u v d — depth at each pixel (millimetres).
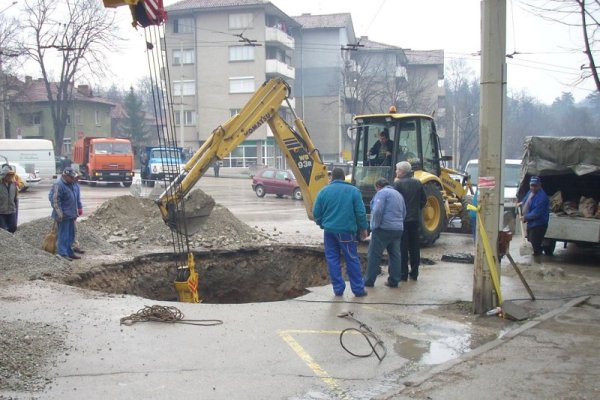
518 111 69938
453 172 16203
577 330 6977
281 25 57594
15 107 59125
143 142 68875
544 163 12578
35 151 35906
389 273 9578
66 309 7711
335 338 6746
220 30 55312
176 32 56562
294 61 61562
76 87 65938
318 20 61438
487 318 7633
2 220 12195
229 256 12891
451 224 17109
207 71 56062
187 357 6016
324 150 61281
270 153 56594
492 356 6047
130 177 38031
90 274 10383
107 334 6684
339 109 55969
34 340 6320
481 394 5070
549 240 12867
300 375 5613
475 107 67312
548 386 5242
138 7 7238
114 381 5336
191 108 56812
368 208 14398
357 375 5656
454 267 11336
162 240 13586
